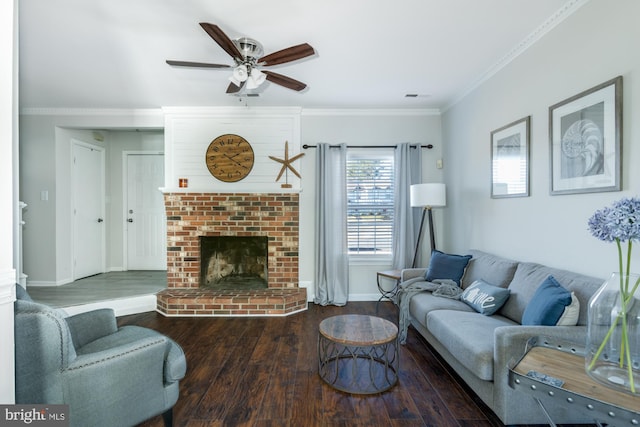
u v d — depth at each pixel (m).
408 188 4.09
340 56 2.73
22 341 1.22
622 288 1.22
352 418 1.84
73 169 4.59
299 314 3.71
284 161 4.10
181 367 1.69
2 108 1.12
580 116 2.02
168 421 1.70
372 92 3.59
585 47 1.99
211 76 3.09
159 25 2.24
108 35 2.36
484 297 2.45
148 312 3.79
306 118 4.19
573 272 2.09
